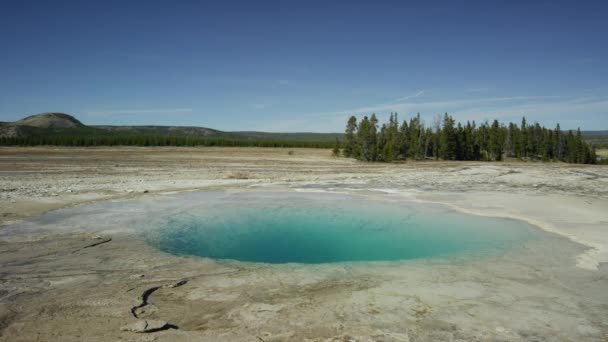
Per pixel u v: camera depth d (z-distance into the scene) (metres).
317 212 14.00
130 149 76.31
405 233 11.07
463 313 5.61
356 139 57.56
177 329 5.12
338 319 5.41
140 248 9.24
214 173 28.95
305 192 18.67
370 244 10.09
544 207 14.28
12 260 8.16
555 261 8.10
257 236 10.90
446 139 64.25
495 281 6.95
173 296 6.27
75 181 22.25
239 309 5.76
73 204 14.91
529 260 8.22
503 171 32.78
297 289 6.57
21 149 65.62
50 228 11.04
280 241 10.42
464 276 7.25
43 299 6.09
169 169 32.12
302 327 5.18
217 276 7.25
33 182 21.36
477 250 9.12
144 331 5.02
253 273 7.44
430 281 6.97
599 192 18.33
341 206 15.10
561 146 71.00
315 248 9.84
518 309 5.74
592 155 70.94
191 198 16.72
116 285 6.72
